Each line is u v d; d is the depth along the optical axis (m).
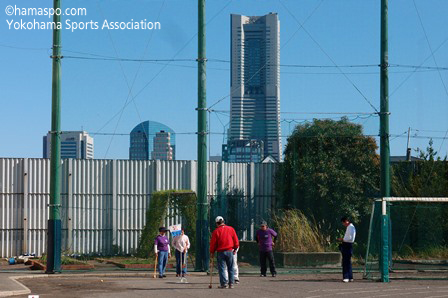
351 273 21.97
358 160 30.22
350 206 30.02
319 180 30.03
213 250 19.81
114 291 18.59
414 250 29.53
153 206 32.78
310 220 29.91
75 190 34.53
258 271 26.03
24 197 34.53
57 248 25.25
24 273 25.42
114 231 34.97
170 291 18.59
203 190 25.89
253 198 34.25
